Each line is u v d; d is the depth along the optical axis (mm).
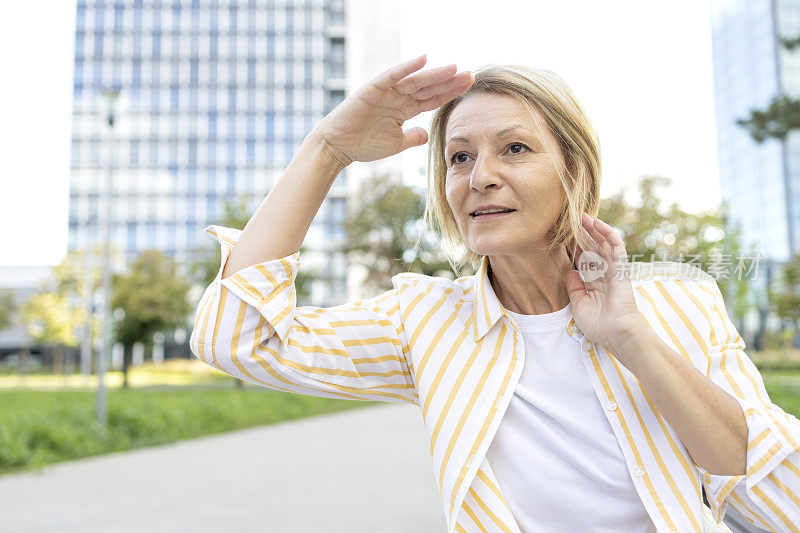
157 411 12719
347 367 1056
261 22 56625
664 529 890
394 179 30781
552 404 975
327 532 4844
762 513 902
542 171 934
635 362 890
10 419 9977
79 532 4918
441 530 4867
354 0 57438
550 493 950
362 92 943
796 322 6453
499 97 947
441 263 21656
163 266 34188
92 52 56156
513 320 1003
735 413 875
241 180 55469
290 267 994
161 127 55781
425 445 10531
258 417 15555
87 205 54906
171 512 5598
